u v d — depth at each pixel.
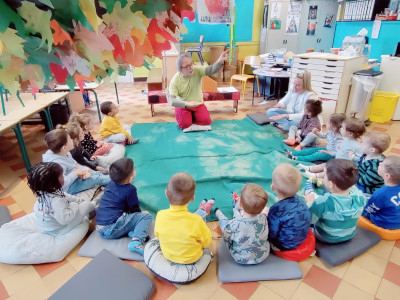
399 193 1.67
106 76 0.42
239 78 5.03
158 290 1.45
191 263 1.47
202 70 3.34
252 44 6.63
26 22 0.28
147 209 2.07
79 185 2.12
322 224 1.65
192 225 1.42
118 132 3.04
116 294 1.35
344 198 1.54
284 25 5.80
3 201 2.22
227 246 1.65
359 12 4.42
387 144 1.95
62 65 0.34
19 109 2.78
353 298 1.40
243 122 3.80
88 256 1.65
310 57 3.65
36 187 1.55
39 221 1.65
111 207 1.72
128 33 0.38
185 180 1.42
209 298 1.40
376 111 3.86
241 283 1.48
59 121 3.62
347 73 3.48
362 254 1.67
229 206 2.07
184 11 0.46
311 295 1.42
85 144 2.62
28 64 0.33
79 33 0.32
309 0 5.43
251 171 2.53
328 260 1.59
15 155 3.05
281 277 1.49
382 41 4.16
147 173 2.52
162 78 4.74
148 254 1.51
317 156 2.69
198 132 3.48
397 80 3.82
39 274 1.55
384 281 1.50
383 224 1.77
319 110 2.90
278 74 4.19
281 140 3.21
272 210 1.56
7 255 1.58
